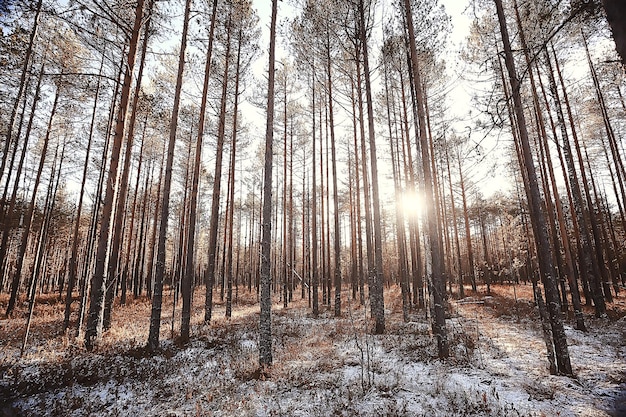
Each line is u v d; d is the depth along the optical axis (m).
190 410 6.14
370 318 14.68
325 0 14.61
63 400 6.45
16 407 6.01
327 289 22.55
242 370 7.89
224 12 14.86
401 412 5.61
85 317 15.76
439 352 8.54
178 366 8.35
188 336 10.79
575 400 5.82
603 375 7.00
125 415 5.96
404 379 7.08
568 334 11.20
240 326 13.11
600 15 5.19
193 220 12.33
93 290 9.58
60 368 7.61
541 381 6.79
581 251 17.23
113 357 8.58
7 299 20.33
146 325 13.96
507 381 6.83
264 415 5.82
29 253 34.31
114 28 13.02
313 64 17.38
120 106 10.30
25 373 7.34
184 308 10.97
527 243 19.83
